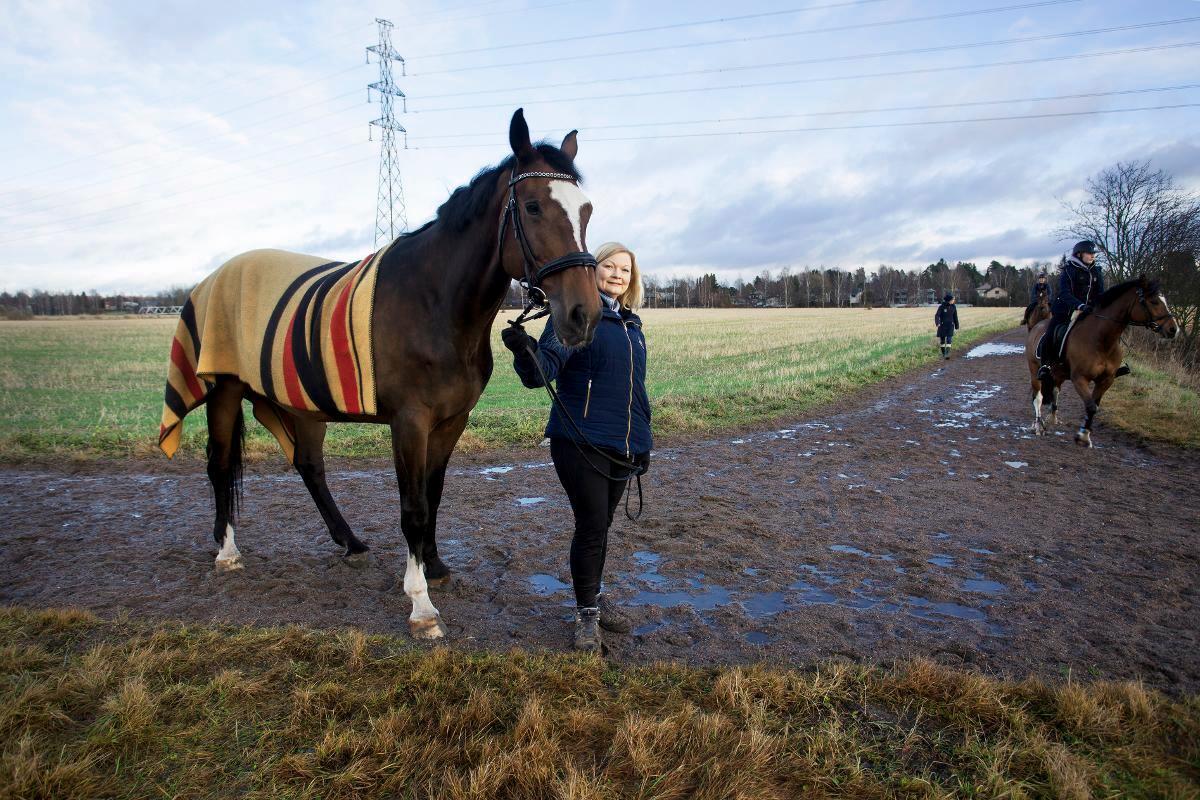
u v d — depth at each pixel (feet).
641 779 7.05
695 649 10.19
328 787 6.97
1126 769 7.14
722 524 16.43
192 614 11.39
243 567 13.65
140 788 6.98
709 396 36.14
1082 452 24.86
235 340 12.82
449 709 8.13
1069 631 10.66
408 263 10.89
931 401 39.04
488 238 10.07
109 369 62.23
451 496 19.43
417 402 10.72
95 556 14.46
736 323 139.33
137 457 24.76
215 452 13.61
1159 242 73.41
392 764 7.24
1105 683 8.57
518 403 38.11
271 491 20.08
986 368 57.52
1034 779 6.99
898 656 9.86
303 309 11.59
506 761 7.10
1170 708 8.14
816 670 9.36
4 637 10.16
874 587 12.60
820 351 70.59
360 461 24.06
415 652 9.76
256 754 7.51
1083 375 25.45
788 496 19.07
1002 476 21.36
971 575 13.12
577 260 8.70
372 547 15.08
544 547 14.98
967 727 7.88
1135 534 15.39
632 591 12.56
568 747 7.60
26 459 24.34
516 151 9.36
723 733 7.75
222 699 8.46
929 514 17.28
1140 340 71.72
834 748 7.42
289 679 9.05
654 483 20.62
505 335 9.42
